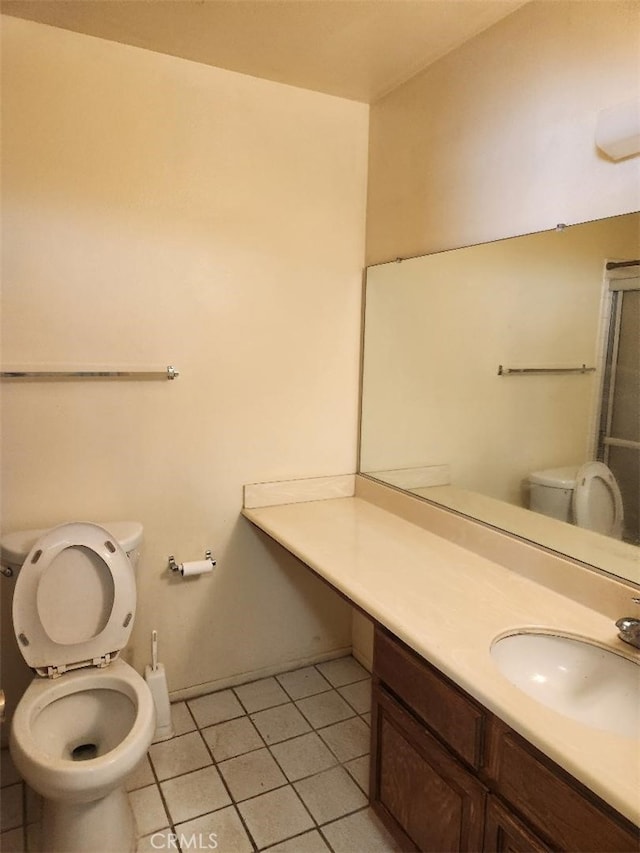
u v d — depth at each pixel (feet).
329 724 6.89
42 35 5.60
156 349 6.53
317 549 5.87
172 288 6.52
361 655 8.27
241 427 7.15
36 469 6.14
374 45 5.91
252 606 7.63
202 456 6.97
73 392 6.19
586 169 4.69
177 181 6.40
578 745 2.97
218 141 6.55
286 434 7.47
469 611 4.50
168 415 6.70
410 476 7.07
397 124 6.94
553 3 4.83
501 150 5.51
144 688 5.33
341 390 7.80
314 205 7.25
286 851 5.12
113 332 6.29
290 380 7.39
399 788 4.76
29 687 5.36
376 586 4.96
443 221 6.35
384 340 7.41
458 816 4.02
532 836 3.35
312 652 8.21
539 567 5.06
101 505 6.50
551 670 4.25
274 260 7.07
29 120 5.66
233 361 6.98
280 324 7.22
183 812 5.51
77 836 4.73
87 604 5.63
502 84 5.43
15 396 5.96
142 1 5.18
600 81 4.50
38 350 5.98
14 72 5.55
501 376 5.78
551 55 4.90
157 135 6.23
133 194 6.19
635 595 4.26
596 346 4.80
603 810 2.90
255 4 5.18
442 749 4.16
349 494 8.04
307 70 6.48
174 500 6.89
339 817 5.50
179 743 6.49
